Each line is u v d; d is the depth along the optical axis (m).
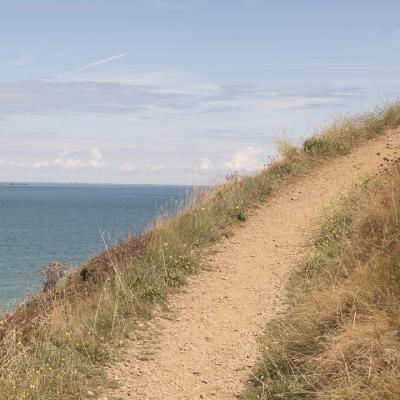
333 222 11.83
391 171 11.91
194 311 10.08
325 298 8.68
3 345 8.83
